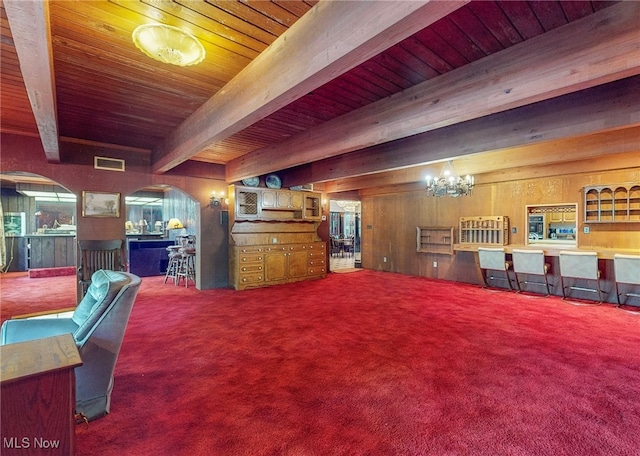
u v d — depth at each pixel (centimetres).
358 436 183
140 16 180
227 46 211
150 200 1059
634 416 201
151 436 182
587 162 500
